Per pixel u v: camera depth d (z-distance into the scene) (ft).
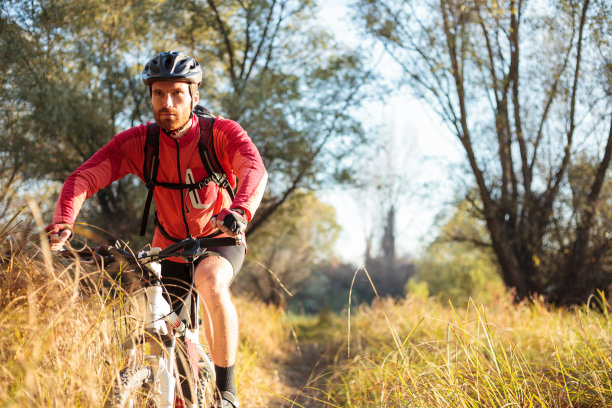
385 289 148.05
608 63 37.42
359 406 13.46
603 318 17.28
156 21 38.42
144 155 8.94
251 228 49.24
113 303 7.86
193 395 8.11
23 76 29.96
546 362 13.97
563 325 19.47
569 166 43.21
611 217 42.39
